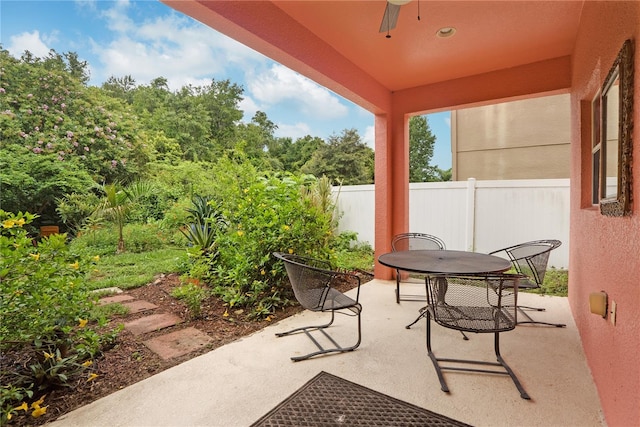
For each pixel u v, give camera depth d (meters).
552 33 3.03
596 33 2.14
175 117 14.25
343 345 2.66
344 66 3.51
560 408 1.84
